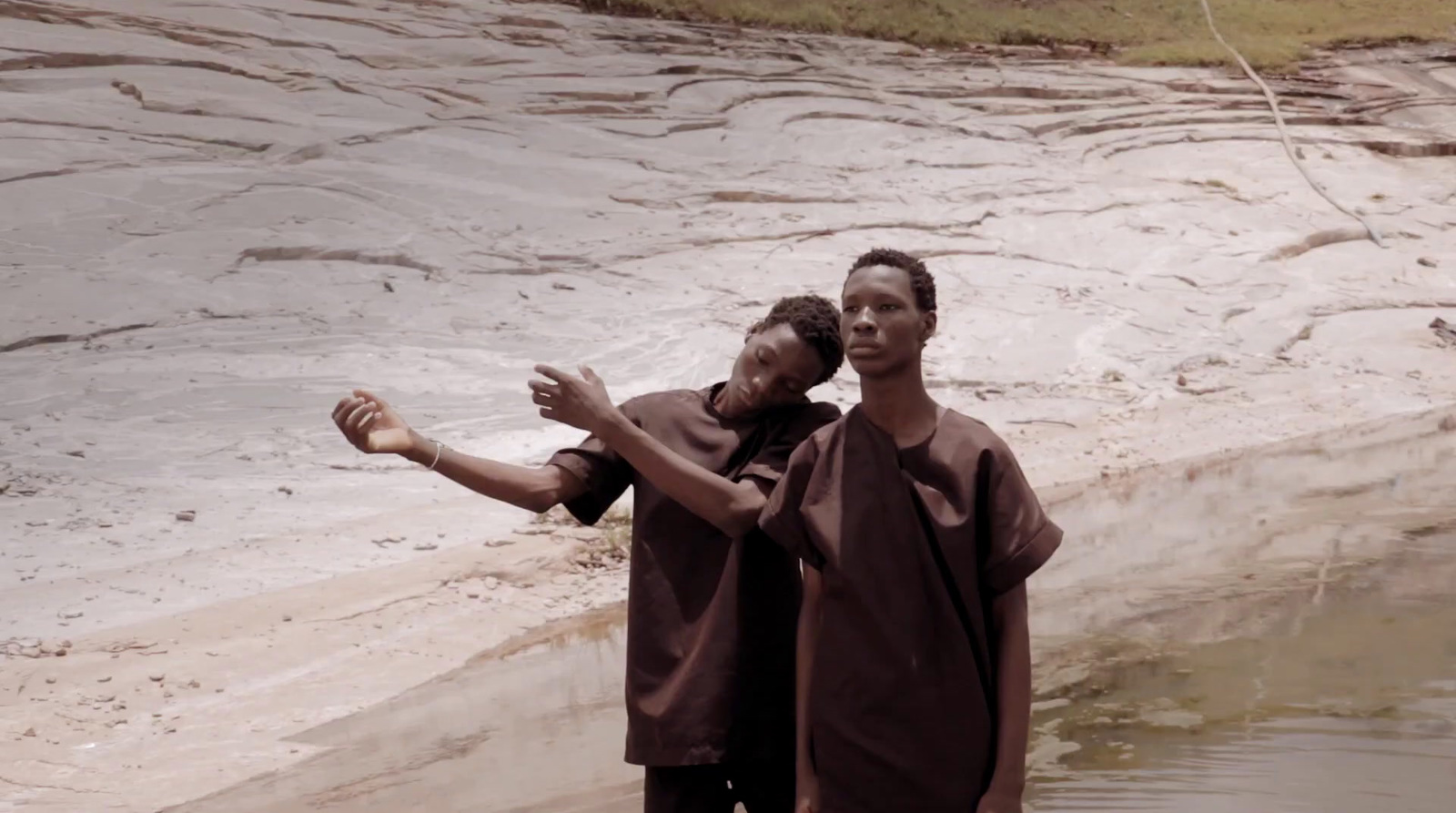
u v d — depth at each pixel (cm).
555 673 579
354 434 302
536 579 698
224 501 800
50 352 1090
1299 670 533
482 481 307
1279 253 1673
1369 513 812
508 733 508
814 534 270
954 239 1598
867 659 264
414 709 536
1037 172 1912
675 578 309
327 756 489
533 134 1794
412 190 1555
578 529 765
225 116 1672
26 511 768
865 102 2103
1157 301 1444
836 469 271
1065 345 1285
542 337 1199
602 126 1870
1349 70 2603
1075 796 409
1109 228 1711
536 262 1400
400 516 782
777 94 2089
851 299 271
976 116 2148
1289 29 2802
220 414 967
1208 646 568
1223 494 877
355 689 555
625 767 470
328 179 1543
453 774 467
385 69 1930
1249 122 2267
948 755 262
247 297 1240
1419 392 1207
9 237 1312
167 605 634
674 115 1945
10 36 1738
